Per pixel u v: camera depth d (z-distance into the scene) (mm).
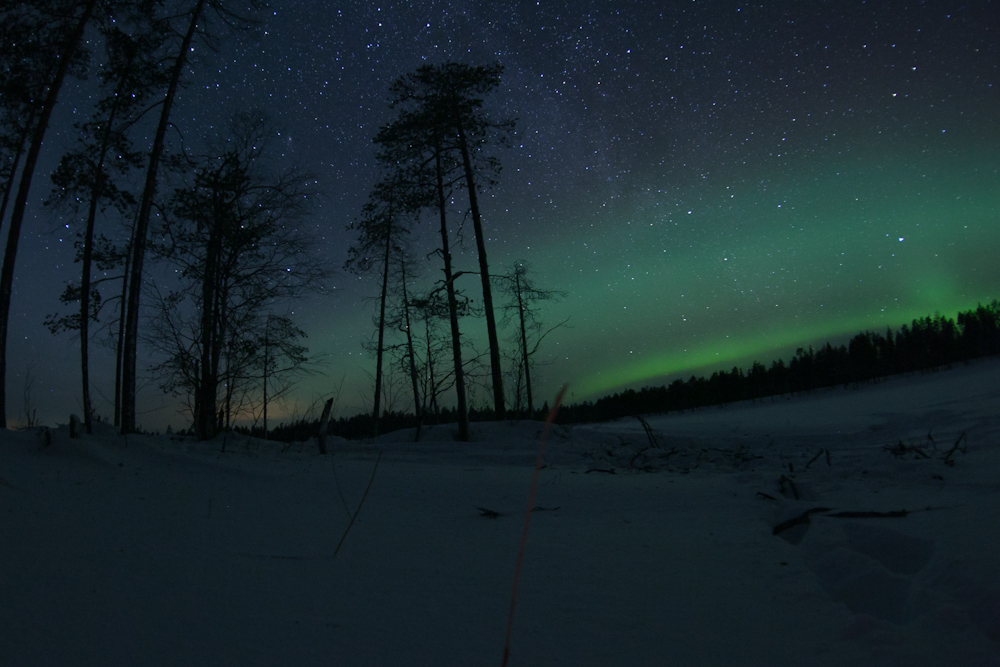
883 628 2490
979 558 2891
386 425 20938
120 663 2055
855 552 3477
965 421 11977
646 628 2762
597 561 4043
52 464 6336
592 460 12633
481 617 2910
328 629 2619
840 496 5605
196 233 14828
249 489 6535
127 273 14961
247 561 3623
